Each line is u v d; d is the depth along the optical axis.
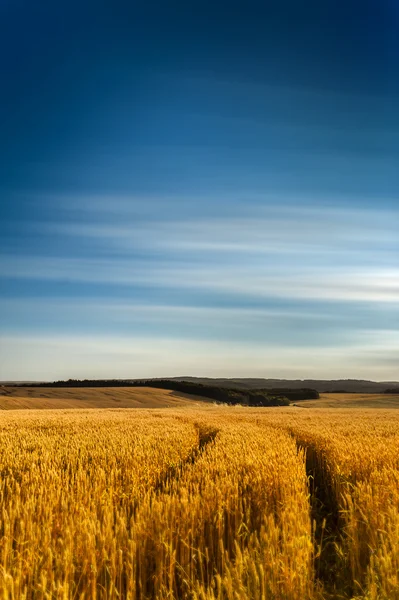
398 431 26.39
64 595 5.66
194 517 8.21
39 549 6.69
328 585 7.50
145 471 12.49
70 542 6.68
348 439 20.92
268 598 6.21
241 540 8.12
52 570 6.28
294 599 6.27
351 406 99.69
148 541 7.44
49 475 11.29
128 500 9.67
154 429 26.61
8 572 5.97
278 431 26.27
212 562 7.66
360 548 7.74
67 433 24.77
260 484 10.43
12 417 41.38
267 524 7.93
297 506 8.87
